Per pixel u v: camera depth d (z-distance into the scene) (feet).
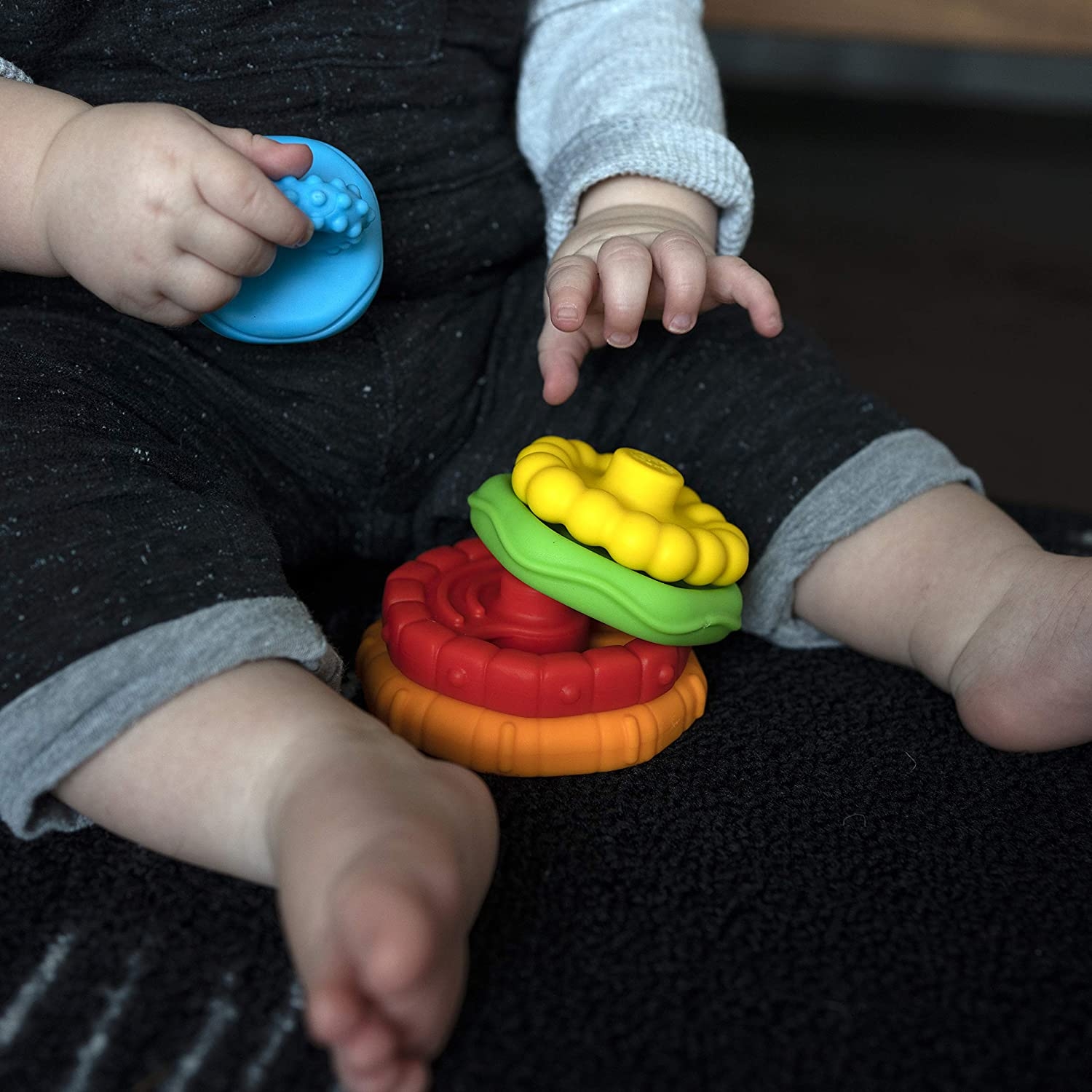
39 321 2.50
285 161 2.15
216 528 2.06
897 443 2.67
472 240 2.94
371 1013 1.43
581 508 2.20
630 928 1.91
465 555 2.66
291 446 2.67
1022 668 2.29
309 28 2.68
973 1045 1.74
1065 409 4.44
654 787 2.27
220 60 2.63
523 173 3.18
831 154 7.40
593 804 2.21
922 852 2.15
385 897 1.45
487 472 2.81
